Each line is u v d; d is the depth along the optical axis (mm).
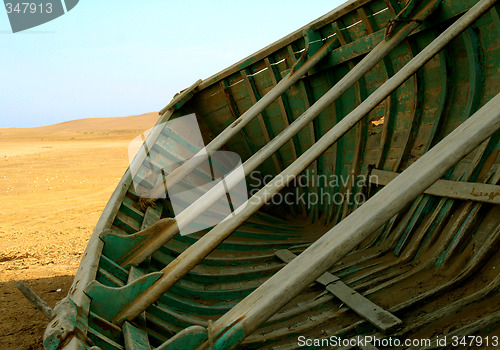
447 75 4934
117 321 3010
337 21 5688
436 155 2328
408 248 4324
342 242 2260
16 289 6434
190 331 2361
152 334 3227
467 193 3928
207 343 2326
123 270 3748
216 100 7344
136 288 3090
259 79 6875
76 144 44781
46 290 6336
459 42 4832
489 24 4445
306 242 5887
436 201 4473
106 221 4582
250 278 4805
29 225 12195
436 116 5039
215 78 7020
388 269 4137
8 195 17484
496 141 4156
